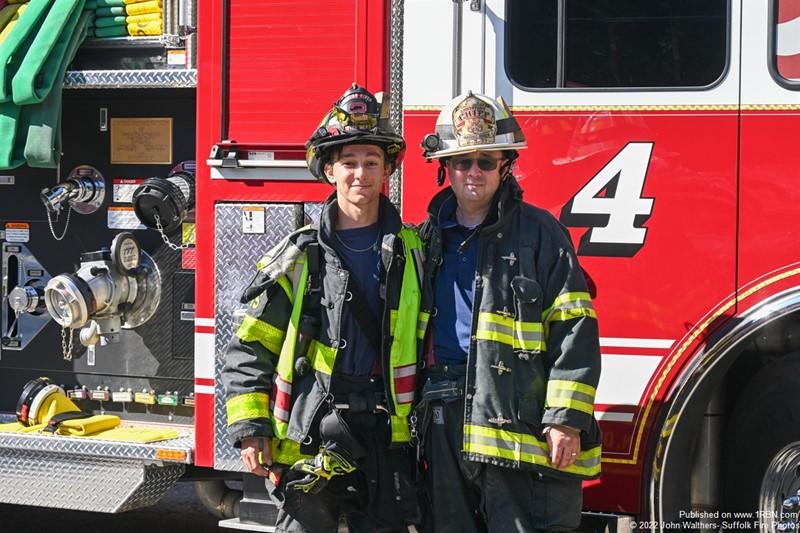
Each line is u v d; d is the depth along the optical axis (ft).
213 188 16.15
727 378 15.65
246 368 12.37
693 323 14.17
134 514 20.92
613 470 14.48
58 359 18.72
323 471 11.94
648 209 14.34
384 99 12.51
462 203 12.42
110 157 18.22
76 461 16.92
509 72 14.88
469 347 11.88
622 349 14.39
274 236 15.84
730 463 15.10
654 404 14.26
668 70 14.39
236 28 15.94
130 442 16.60
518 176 14.75
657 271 14.30
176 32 16.87
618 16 14.57
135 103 18.03
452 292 12.30
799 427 14.29
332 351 12.16
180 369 18.04
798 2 13.93
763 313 13.83
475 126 12.05
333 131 12.24
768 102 14.01
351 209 12.50
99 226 18.37
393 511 12.42
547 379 11.84
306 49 15.65
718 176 14.14
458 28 15.01
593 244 14.51
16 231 18.83
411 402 12.23
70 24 17.03
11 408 19.06
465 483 12.30
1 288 18.97
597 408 14.48
